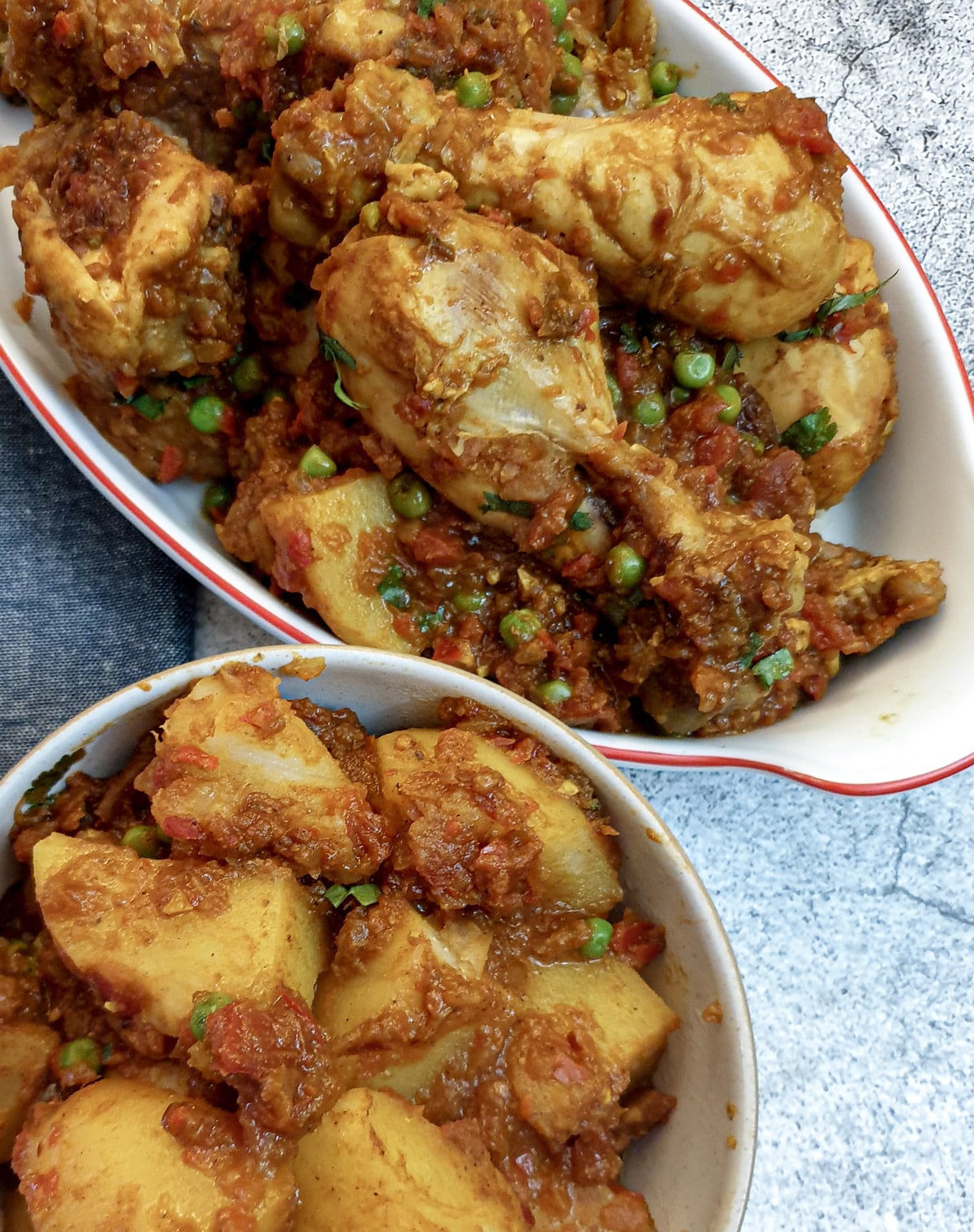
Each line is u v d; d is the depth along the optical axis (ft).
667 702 0.77
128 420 0.78
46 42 0.74
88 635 0.82
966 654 0.76
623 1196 0.60
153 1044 0.56
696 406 0.78
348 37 0.71
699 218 0.71
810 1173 0.82
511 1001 0.61
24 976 0.60
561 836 0.62
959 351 0.88
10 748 0.79
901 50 0.99
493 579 0.76
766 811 0.87
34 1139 0.53
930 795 0.89
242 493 0.77
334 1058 0.57
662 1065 0.63
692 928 0.60
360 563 0.74
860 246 0.82
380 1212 0.52
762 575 0.71
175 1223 0.50
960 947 0.87
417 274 0.66
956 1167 0.83
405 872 0.61
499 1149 0.59
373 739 0.65
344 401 0.73
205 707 0.59
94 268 0.71
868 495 0.88
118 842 0.62
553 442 0.70
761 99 0.73
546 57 0.79
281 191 0.72
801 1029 0.84
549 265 0.69
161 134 0.74
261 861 0.58
